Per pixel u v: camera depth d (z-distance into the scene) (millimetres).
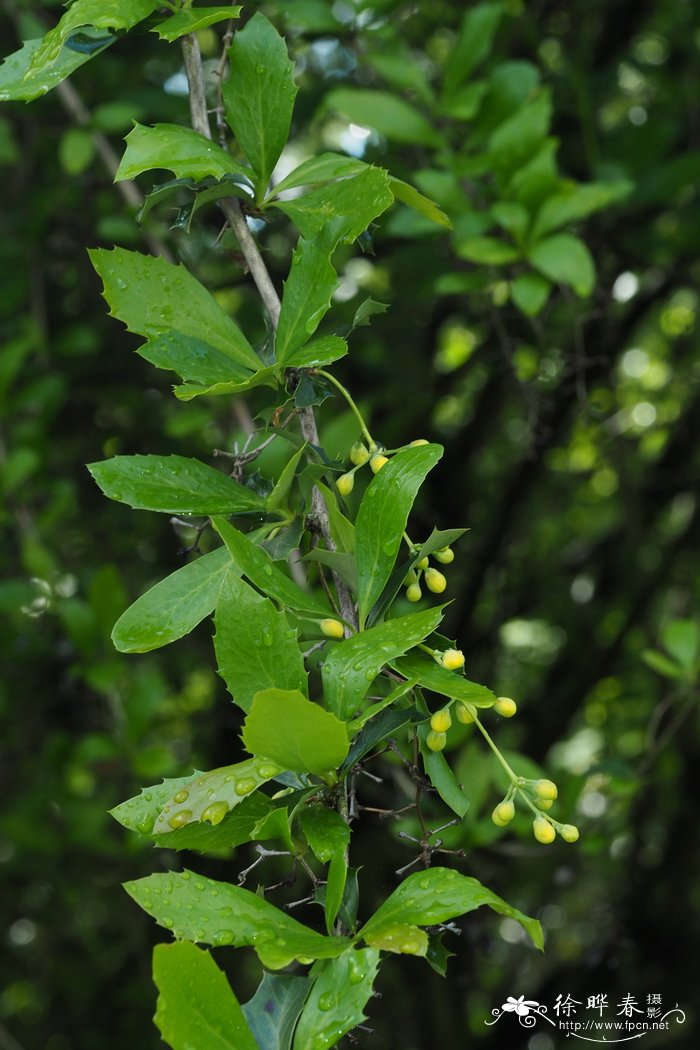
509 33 1097
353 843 1146
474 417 1341
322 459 542
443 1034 1421
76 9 534
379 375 1250
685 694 904
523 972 1659
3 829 1126
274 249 1151
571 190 773
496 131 801
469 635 1493
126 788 1072
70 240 1199
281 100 556
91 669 984
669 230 1163
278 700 495
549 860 1257
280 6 864
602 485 1597
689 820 1508
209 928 501
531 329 1111
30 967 1537
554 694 1560
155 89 1000
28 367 1160
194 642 1334
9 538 1199
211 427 1193
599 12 1220
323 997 496
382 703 509
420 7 1189
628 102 1304
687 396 1550
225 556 538
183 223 556
